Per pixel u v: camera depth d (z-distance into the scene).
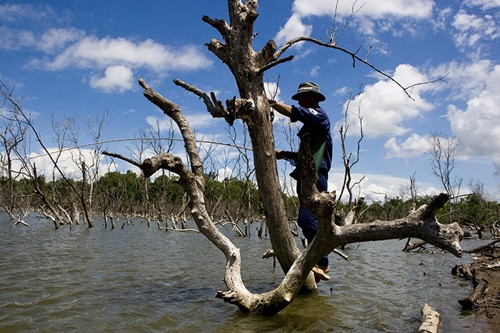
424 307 6.15
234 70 6.12
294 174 6.02
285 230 6.57
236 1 6.09
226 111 5.63
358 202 6.47
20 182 41.78
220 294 5.57
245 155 29.94
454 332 5.33
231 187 44.34
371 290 7.91
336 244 5.11
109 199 40.75
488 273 10.37
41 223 30.50
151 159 5.66
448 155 33.50
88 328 5.19
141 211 46.03
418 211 4.80
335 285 8.29
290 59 5.61
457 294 7.82
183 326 5.27
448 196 4.54
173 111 6.52
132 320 5.54
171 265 10.95
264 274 9.34
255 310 5.70
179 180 6.13
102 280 8.48
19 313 5.81
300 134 5.89
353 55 6.23
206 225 6.10
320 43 6.21
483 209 35.41
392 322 5.64
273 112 6.28
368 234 4.91
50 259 11.75
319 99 6.12
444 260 13.72
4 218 36.22
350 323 5.49
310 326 5.30
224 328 5.18
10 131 31.78
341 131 22.23
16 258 11.80
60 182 40.16
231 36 6.09
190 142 6.46
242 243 20.36
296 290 5.49
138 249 15.30
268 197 6.44
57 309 6.08
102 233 23.48
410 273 10.59
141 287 7.80
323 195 4.74
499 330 5.43
